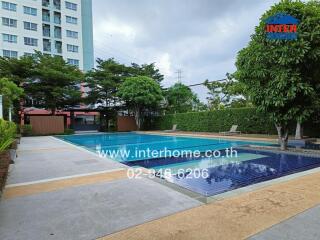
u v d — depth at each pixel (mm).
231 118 17016
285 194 3803
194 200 3635
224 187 4562
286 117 8273
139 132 22953
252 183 4855
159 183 4641
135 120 26688
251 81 8789
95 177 5180
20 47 37156
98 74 24641
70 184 4652
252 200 3564
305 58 7512
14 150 8156
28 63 21172
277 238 2457
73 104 24766
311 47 7438
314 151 8219
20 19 37250
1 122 4336
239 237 2494
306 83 7621
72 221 2969
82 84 26188
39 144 13000
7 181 4957
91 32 47344
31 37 38281
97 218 3045
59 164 6840
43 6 39875
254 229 2658
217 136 14898
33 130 20906
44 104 23297
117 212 3221
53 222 2949
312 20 7309
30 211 3307
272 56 7777
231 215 3039
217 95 23453
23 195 4008
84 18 46500
